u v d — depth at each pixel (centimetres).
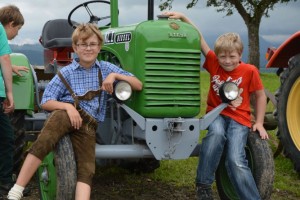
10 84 412
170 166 533
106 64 362
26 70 454
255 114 385
